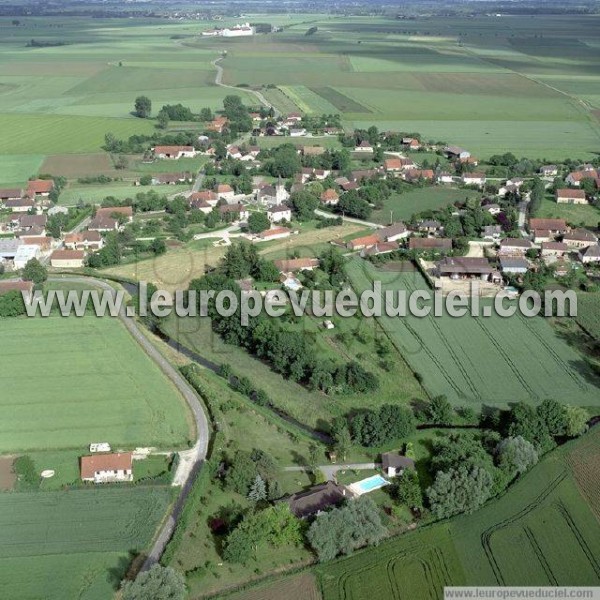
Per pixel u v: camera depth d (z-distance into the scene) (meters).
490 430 146.62
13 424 146.12
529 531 119.88
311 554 116.12
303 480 132.75
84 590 106.94
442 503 123.31
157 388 161.00
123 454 132.88
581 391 161.00
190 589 108.06
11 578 108.62
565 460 137.25
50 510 123.06
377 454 141.25
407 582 110.12
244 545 112.50
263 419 151.62
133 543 116.31
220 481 130.88
